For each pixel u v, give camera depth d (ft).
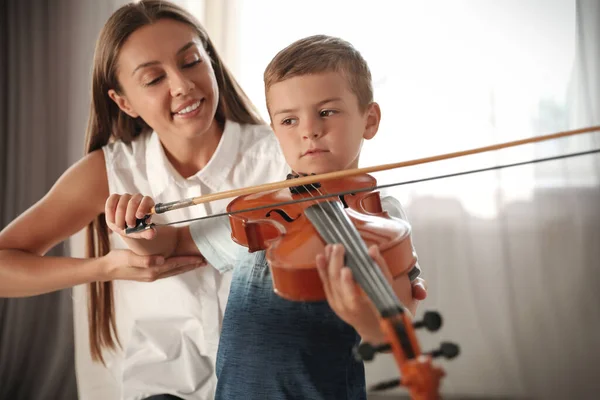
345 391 2.58
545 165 5.33
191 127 3.54
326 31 6.64
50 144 6.91
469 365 3.77
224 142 3.83
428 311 1.79
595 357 3.68
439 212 5.38
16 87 6.89
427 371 1.57
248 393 2.71
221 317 3.74
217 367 2.91
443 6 6.24
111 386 4.98
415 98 6.32
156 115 3.55
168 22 3.53
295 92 2.89
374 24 6.46
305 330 2.64
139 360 3.82
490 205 5.25
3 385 6.41
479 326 4.30
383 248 2.26
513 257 4.78
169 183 3.82
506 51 6.04
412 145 6.31
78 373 5.24
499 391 3.66
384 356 3.67
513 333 4.07
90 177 3.91
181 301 3.77
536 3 5.91
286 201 2.84
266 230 2.81
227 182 3.84
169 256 3.45
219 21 6.86
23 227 3.78
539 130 5.90
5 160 6.92
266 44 6.81
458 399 3.63
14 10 6.85
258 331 2.72
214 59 3.94
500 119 6.06
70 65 6.81
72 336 6.37
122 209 3.02
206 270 3.74
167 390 3.73
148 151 3.91
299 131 2.93
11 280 3.62
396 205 3.10
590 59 5.60
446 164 5.87
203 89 3.56
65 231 3.90
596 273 4.30
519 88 6.00
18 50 6.86
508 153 5.71
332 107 2.90
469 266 4.83
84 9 6.77
